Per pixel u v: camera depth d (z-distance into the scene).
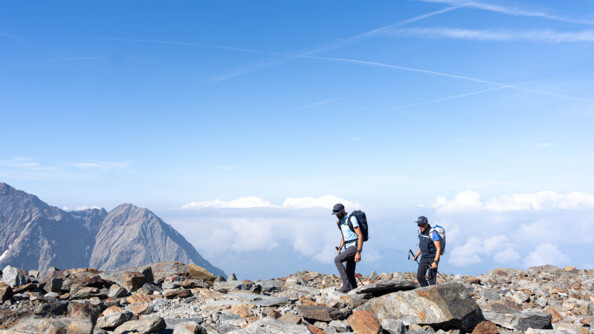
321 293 11.62
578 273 20.23
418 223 11.26
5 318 6.80
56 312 7.30
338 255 11.01
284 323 6.63
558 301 13.16
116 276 14.13
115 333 6.61
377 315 8.25
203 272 15.10
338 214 11.16
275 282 15.66
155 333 6.86
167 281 14.81
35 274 13.37
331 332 7.28
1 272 12.12
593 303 12.02
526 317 8.38
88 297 11.34
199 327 6.47
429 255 10.99
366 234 10.95
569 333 7.50
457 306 7.59
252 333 6.29
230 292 12.27
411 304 7.93
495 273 21.47
